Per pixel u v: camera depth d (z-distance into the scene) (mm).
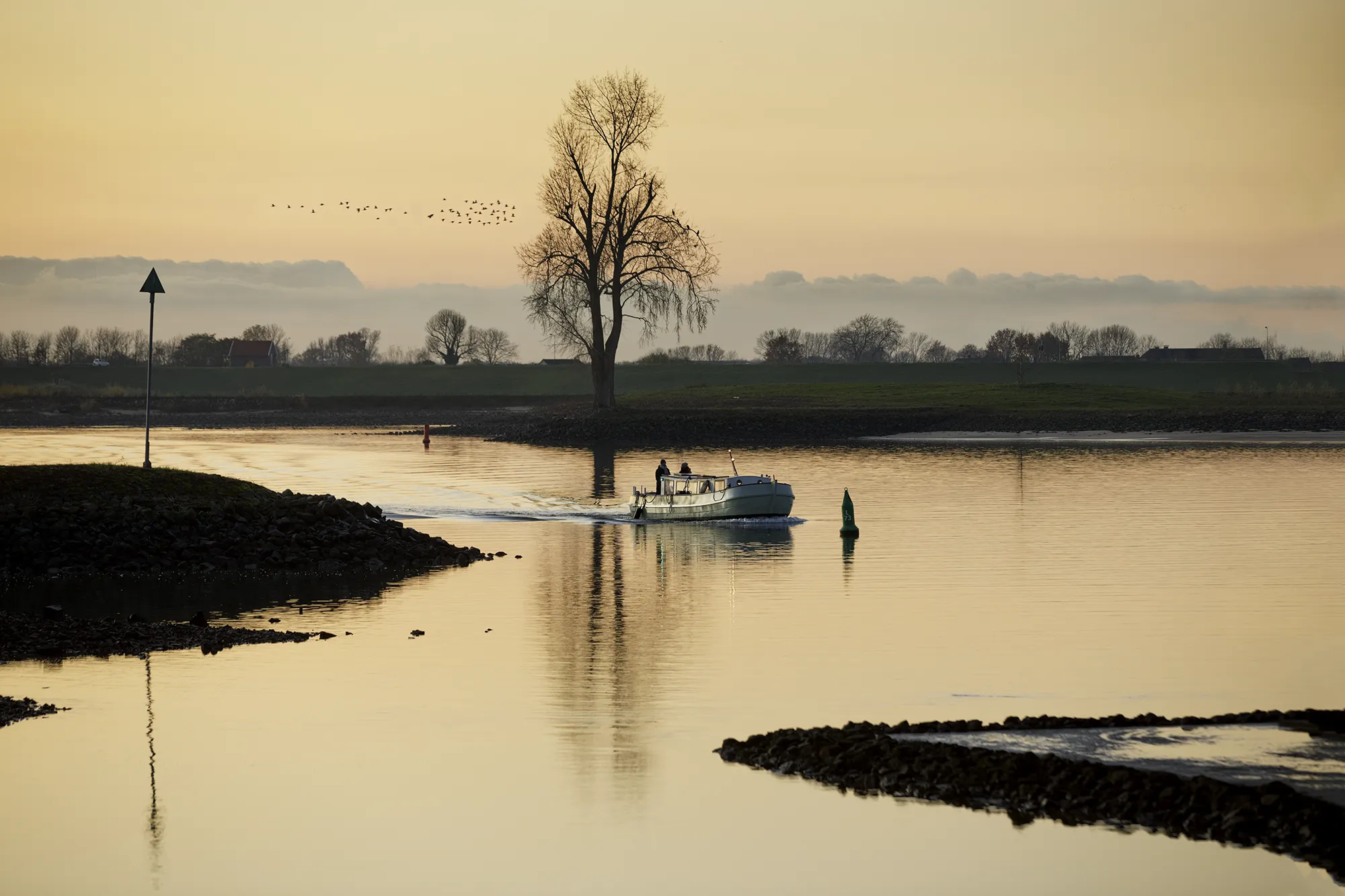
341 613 58656
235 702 42375
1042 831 30188
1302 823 28953
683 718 40344
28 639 51750
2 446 182250
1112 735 35656
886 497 112000
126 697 42938
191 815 32281
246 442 199375
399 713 40969
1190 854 28672
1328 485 122625
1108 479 130750
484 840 30547
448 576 70000
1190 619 55969
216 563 72938
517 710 41344
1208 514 98125
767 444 198000
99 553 72312
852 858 29125
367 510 84125
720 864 29047
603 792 33562
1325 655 48750
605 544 84000
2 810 32688
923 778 32969
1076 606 59312
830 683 44594
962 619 56219
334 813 32344
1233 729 36156
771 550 79812
